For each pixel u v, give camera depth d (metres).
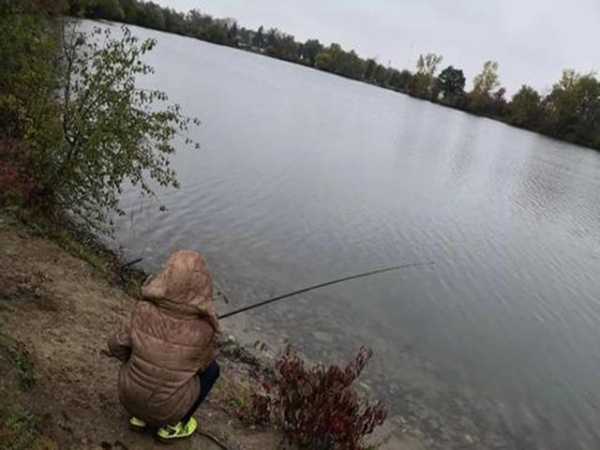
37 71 9.63
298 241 14.52
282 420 5.98
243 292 10.73
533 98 123.38
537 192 32.69
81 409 4.68
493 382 9.73
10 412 4.07
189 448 4.82
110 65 9.62
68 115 9.73
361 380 8.65
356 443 5.53
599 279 17.16
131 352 4.23
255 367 7.96
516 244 19.42
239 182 18.77
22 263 7.73
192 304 4.06
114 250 10.88
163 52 68.06
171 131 10.12
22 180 9.54
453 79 156.38
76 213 10.81
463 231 19.61
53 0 11.93
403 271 14.22
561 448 8.24
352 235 16.19
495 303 13.49
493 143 61.62
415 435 7.57
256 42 180.62
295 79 87.31
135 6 109.06
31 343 5.49
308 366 8.57
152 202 14.45
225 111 34.12
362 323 10.75
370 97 93.88
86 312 7.05
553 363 11.01
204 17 155.12
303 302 10.97
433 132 57.44
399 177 27.45
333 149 30.98
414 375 9.26
